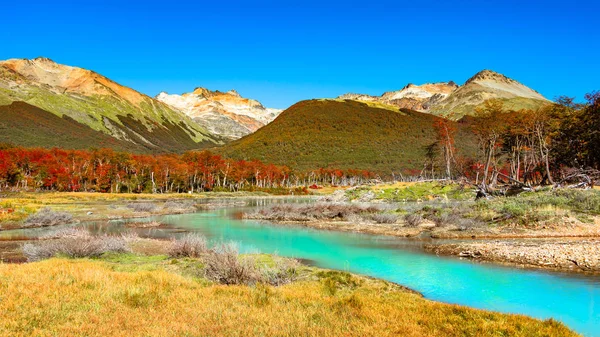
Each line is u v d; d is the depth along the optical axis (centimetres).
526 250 1839
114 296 1001
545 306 1151
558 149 5588
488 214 2953
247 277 1341
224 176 10769
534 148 5753
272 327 782
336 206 4178
